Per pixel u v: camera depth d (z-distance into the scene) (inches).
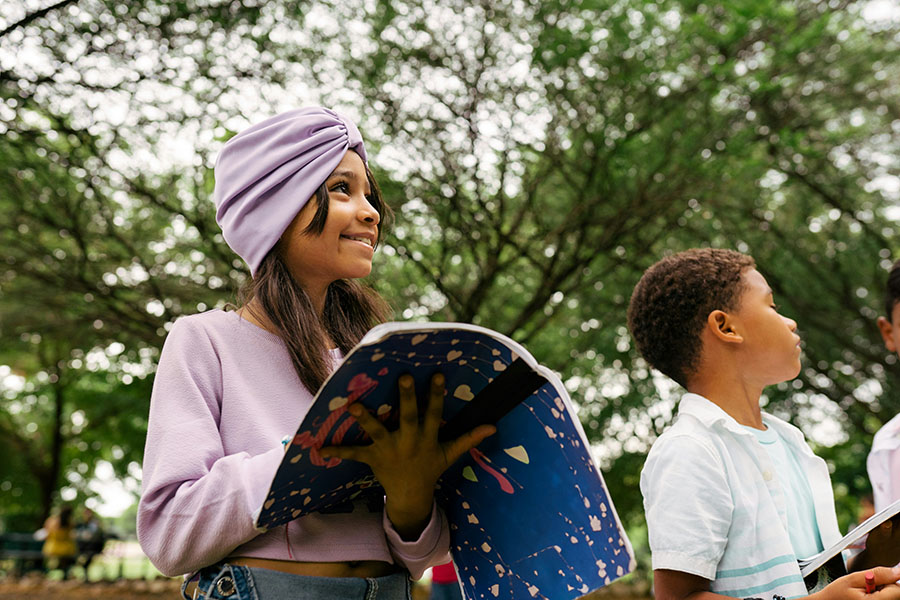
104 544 594.6
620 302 338.6
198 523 51.4
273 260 64.3
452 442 53.8
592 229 309.7
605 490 48.5
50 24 221.6
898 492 103.8
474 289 298.5
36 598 439.8
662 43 283.4
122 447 622.8
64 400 626.5
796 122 326.3
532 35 274.5
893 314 112.4
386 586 58.3
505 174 288.2
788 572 67.0
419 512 56.4
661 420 351.6
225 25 234.4
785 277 366.3
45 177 275.9
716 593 66.9
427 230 295.6
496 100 276.8
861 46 319.0
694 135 287.0
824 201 366.9
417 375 50.5
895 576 60.9
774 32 290.4
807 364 379.2
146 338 311.1
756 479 71.2
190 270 307.3
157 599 441.4
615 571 49.9
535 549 56.5
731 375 77.7
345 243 64.4
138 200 291.0
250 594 53.3
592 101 285.7
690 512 67.2
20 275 314.5
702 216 328.8
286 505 51.8
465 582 62.7
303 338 62.0
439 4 266.8
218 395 59.4
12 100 229.3
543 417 52.4
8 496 748.6
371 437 51.3
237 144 64.7
